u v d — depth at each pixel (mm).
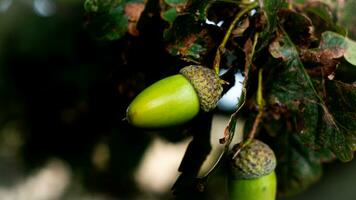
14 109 421
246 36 249
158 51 268
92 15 269
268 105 262
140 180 461
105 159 417
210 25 250
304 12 272
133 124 240
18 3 416
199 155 265
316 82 254
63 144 418
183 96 240
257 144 260
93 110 387
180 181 261
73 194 486
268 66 257
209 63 252
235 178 259
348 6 286
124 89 283
